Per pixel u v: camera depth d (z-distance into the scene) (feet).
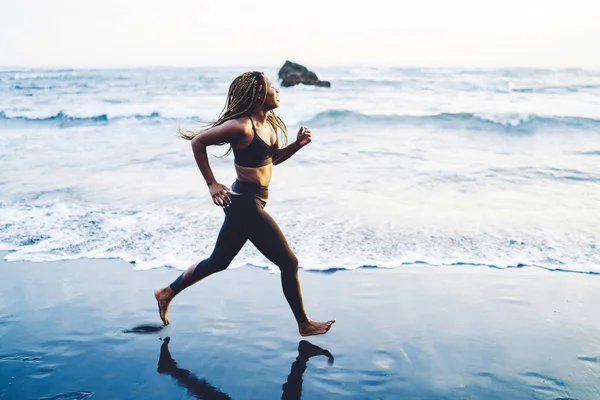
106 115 58.95
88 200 23.63
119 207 22.45
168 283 15.02
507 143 40.19
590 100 80.74
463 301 13.92
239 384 10.07
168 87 128.77
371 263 16.51
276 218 20.74
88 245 18.01
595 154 35.17
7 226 19.94
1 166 31.35
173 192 25.05
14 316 13.08
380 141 40.91
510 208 22.34
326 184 26.48
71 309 13.48
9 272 15.89
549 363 10.78
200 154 10.49
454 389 9.86
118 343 11.74
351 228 19.57
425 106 71.00
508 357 11.03
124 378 10.25
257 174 11.00
